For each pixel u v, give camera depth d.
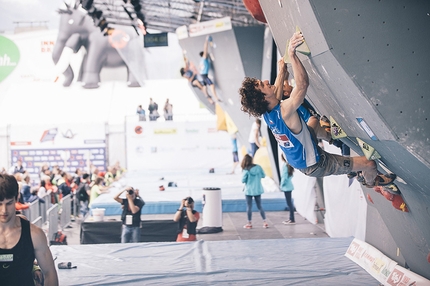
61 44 27.83
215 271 5.77
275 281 5.39
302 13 3.21
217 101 17.62
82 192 13.81
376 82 3.18
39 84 28.28
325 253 6.48
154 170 22.70
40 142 22.12
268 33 14.34
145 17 19.16
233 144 20.36
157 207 13.33
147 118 24.84
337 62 3.15
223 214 13.41
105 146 22.31
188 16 18.92
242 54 15.36
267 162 15.79
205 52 16.30
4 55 27.80
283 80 3.82
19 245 3.14
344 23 3.08
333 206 9.55
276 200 13.72
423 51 3.16
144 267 6.04
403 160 3.59
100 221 9.17
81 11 27.44
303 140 3.77
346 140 4.43
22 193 12.00
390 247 5.65
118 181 18.28
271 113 3.72
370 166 3.99
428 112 3.23
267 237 10.42
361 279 5.45
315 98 4.25
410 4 3.10
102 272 5.85
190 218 8.81
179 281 5.46
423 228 4.58
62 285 5.39
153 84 28.23
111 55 28.19
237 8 15.36
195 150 22.95
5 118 26.77
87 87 28.27
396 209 4.80
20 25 27.78
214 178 18.86
